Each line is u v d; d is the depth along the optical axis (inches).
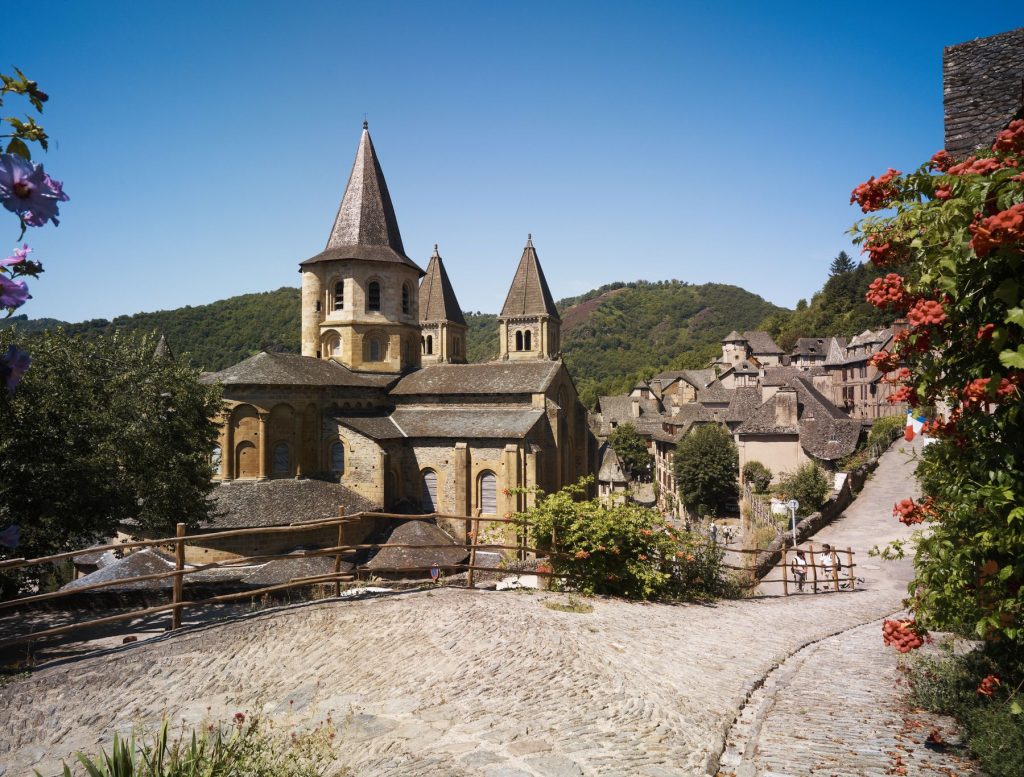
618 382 6624.0
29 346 895.1
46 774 277.0
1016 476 212.1
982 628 228.4
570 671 370.0
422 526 1503.4
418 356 1966.0
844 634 573.6
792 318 6939.0
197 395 1117.7
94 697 348.5
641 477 3585.1
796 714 331.6
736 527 2148.1
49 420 821.9
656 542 641.0
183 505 1069.1
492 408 1713.8
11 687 359.3
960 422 226.7
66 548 935.0
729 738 297.7
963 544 238.8
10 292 125.5
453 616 466.3
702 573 723.4
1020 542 209.9
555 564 635.5
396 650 402.3
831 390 4065.0
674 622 539.8
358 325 1793.8
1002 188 195.9
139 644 417.4
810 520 1428.4
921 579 255.4
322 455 1595.7
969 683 330.6
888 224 245.6
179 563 440.8
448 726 298.0
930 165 240.1
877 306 242.7
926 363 228.8
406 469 1659.7
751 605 704.4
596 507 643.5
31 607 722.8
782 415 2126.0
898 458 2134.6
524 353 2518.5
